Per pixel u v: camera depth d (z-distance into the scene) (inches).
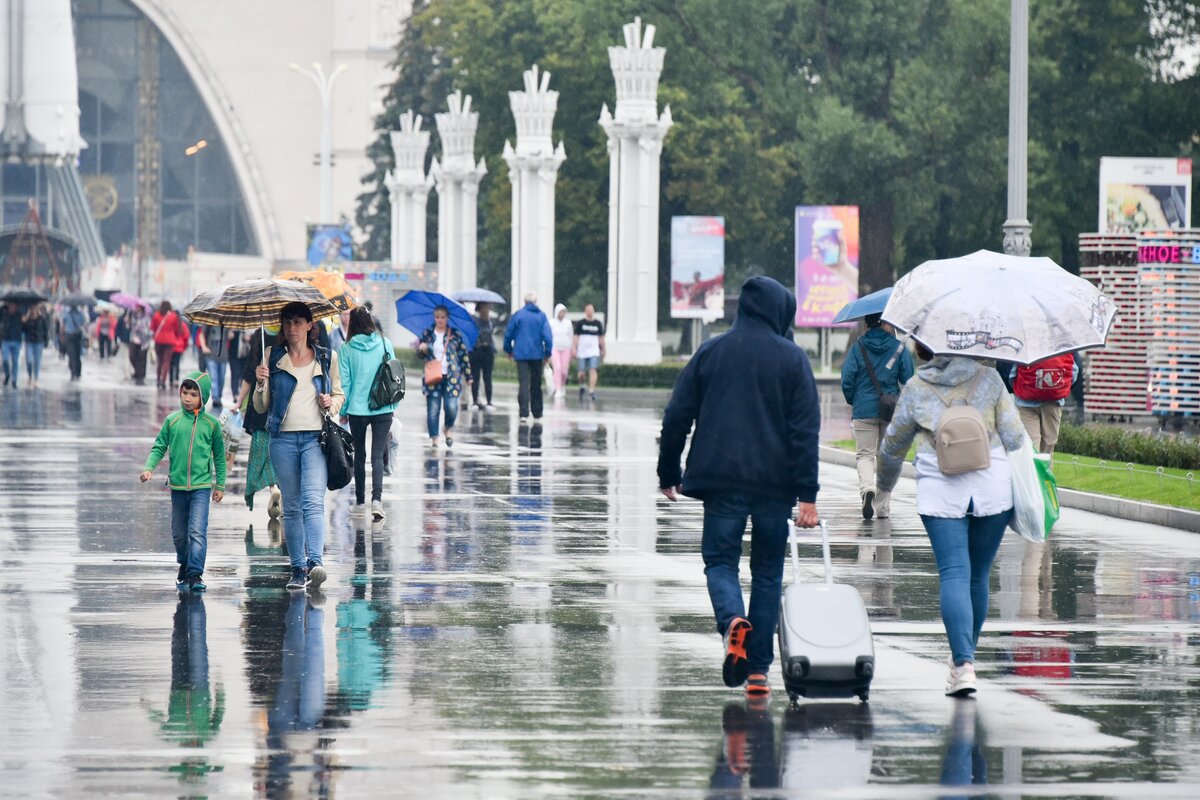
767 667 1128.8
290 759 951.0
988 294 1168.8
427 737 1005.2
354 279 7524.6
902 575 1715.1
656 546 1910.7
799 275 5984.3
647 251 5979.3
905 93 7263.8
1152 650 1312.7
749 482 1105.4
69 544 1879.9
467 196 7519.7
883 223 7613.2
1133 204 4672.7
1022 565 1820.9
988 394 1164.5
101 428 3720.5
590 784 904.3
